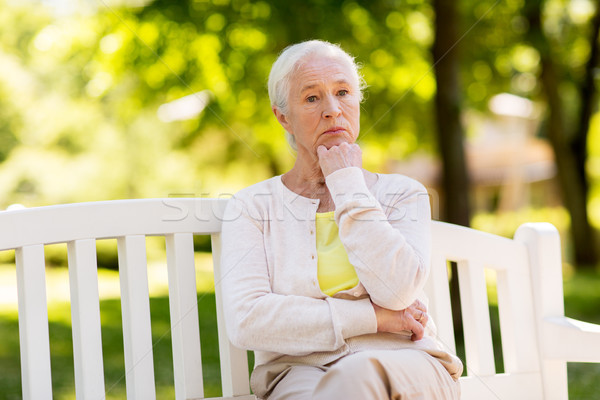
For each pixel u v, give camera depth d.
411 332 1.84
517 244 2.19
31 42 10.99
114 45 7.96
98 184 11.66
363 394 1.52
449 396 1.69
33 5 11.28
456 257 2.15
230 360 1.97
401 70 8.48
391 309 1.77
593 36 10.80
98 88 8.84
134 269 1.92
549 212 16.23
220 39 7.02
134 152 11.12
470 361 2.15
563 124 11.37
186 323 1.96
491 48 8.72
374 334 1.80
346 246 1.80
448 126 6.27
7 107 11.70
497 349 5.39
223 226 1.98
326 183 1.90
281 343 1.76
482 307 2.14
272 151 8.93
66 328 6.16
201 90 7.54
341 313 1.74
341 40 6.88
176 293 1.97
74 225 1.87
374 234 1.77
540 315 2.15
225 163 9.40
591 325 2.09
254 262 1.89
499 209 16.27
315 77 1.99
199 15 6.96
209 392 3.91
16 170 11.82
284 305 1.76
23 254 1.80
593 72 11.12
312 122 1.99
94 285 1.87
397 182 2.01
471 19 7.91
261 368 1.88
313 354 1.78
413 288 1.75
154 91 7.88
